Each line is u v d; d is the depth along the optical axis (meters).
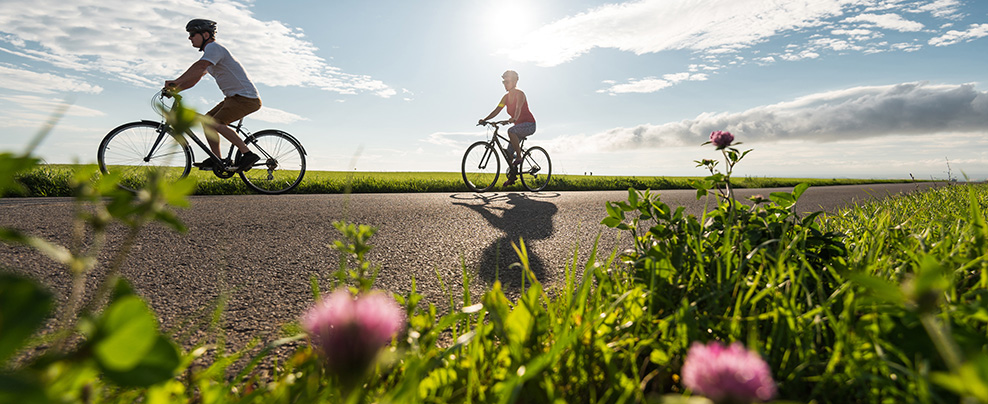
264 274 2.28
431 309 1.20
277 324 1.68
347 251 1.15
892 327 1.05
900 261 1.76
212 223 3.32
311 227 3.36
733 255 1.74
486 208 4.85
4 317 0.40
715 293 1.38
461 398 1.02
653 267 1.39
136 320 0.46
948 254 1.59
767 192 8.20
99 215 0.50
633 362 1.03
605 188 10.05
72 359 0.46
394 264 2.56
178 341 1.51
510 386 0.83
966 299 1.29
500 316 1.15
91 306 0.49
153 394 0.72
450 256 2.80
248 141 6.09
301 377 0.99
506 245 3.18
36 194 4.64
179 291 1.99
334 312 0.50
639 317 1.29
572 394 1.05
